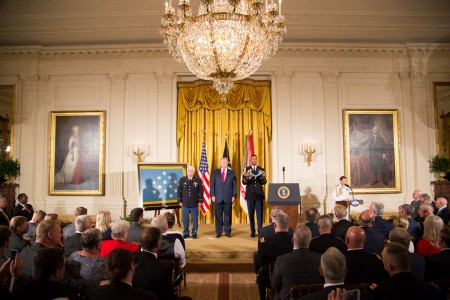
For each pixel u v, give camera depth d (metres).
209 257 6.64
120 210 9.70
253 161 7.90
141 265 2.97
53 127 9.98
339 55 10.03
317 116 9.91
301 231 3.16
